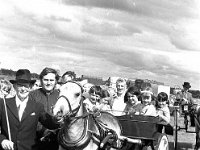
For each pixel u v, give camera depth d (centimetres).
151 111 756
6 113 534
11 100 541
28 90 541
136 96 793
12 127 532
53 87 644
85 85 943
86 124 561
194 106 1043
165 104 839
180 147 1179
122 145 642
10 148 517
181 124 1738
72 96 554
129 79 1299
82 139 547
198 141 989
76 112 562
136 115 691
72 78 841
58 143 604
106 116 643
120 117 692
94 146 568
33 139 549
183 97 1249
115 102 844
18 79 532
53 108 540
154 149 664
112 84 1205
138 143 650
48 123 558
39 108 554
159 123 677
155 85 1557
